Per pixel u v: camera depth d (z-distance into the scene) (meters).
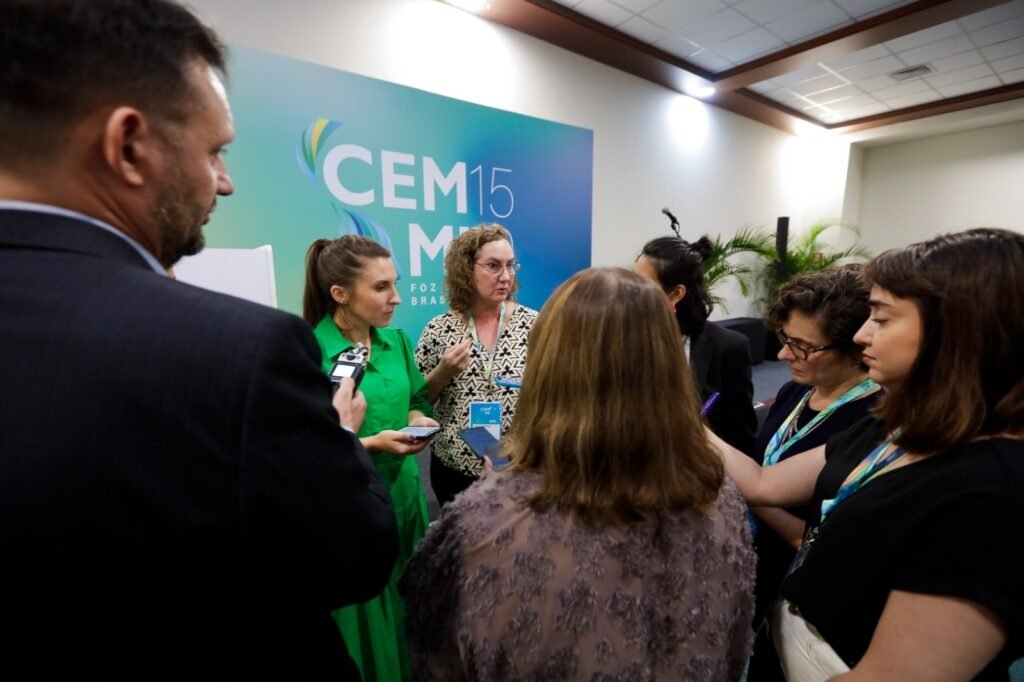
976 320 0.48
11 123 0.34
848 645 0.55
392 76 2.74
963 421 0.48
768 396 4.44
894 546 0.50
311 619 0.49
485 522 0.47
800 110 5.45
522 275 3.53
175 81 0.38
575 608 0.44
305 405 0.38
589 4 3.16
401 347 1.33
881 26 3.36
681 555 0.47
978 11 3.16
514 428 0.56
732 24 3.45
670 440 0.48
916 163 6.27
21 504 0.30
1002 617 0.42
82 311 0.33
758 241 5.34
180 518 0.33
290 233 2.44
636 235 4.40
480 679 0.45
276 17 2.32
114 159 0.37
